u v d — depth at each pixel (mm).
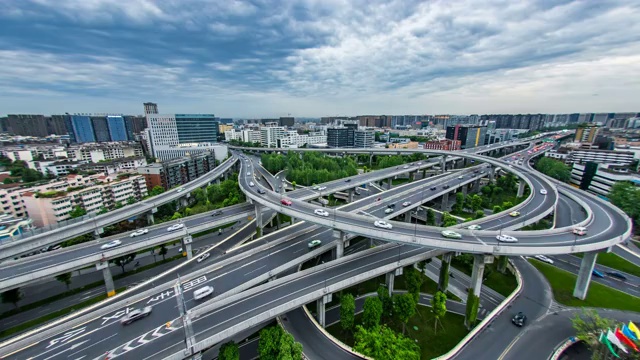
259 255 90000
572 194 127812
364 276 76188
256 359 65500
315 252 90250
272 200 119688
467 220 116500
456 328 74062
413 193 148000
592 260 76250
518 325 70000
